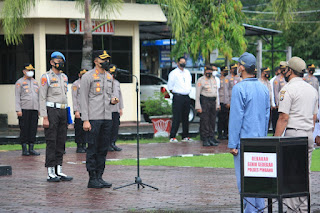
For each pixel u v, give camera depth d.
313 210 9.33
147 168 14.09
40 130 22.86
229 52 23.00
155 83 27.88
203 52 23.27
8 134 21.80
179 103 20.06
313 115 8.96
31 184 11.91
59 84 12.28
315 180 12.26
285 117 8.57
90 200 10.16
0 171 13.13
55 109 12.20
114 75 17.48
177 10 21.17
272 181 7.08
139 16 25.08
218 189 11.21
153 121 21.16
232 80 20.78
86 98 11.20
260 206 8.25
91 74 11.22
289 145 7.12
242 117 8.30
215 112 19.45
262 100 8.38
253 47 44.41
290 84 8.64
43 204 9.84
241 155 7.26
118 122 17.86
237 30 23.36
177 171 13.57
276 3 24.55
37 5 22.86
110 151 17.72
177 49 23.67
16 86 16.75
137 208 9.47
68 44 24.59
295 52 40.69
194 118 27.84
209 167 14.21
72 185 11.75
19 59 24.48
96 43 25.50
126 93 25.97
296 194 7.19
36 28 23.89
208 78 19.31
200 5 23.50
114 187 11.42
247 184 7.23
